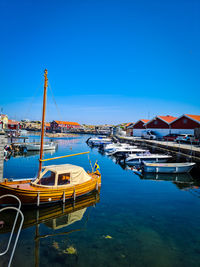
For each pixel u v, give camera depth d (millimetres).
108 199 13250
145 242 8133
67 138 80938
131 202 12727
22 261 6746
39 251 7367
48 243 7949
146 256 7215
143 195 14156
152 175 20609
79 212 11172
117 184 17000
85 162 27875
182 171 21625
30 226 9453
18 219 10172
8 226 9375
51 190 11523
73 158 31594
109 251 7473
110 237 8484
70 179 12648
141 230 9133
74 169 12992
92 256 7133
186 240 8344
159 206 12094
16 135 66125
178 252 7496
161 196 13992
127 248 7680
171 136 45031
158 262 6887
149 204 12406
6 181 12562
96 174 16266
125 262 6852
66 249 7555
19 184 12289
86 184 13430
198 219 10336
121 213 11047
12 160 28234
